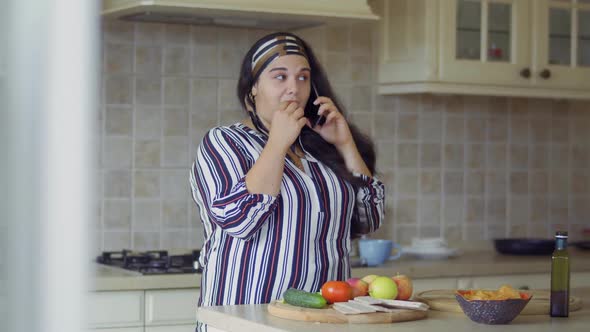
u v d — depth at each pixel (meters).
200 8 3.01
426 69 3.55
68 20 0.58
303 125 2.05
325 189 2.16
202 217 2.27
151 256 3.27
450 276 3.38
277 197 2.05
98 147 3.40
